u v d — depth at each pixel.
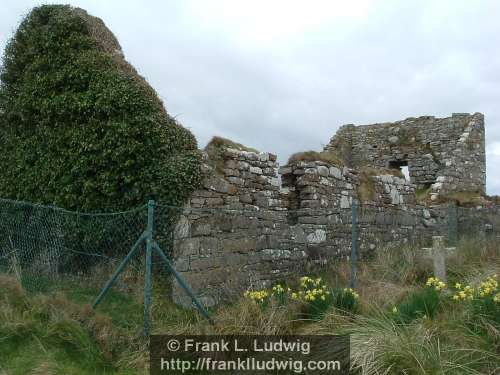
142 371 4.75
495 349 4.66
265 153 8.53
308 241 8.88
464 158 16.05
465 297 5.47
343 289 6.06
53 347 4.78
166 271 6.54
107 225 7.19
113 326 5.29
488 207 14.33
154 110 7.46
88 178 7.59
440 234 12.73
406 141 17.52
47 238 7.74
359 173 10.94
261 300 5.78
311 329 5.20
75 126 7.89
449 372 4.25
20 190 8.52
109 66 7.84
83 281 6.99
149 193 6.98
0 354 4.63
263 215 8.05
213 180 7.29
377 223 10.87
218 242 7.11
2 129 9.24
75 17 8.45
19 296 5.48
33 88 8.50
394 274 8.12
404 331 4.81
